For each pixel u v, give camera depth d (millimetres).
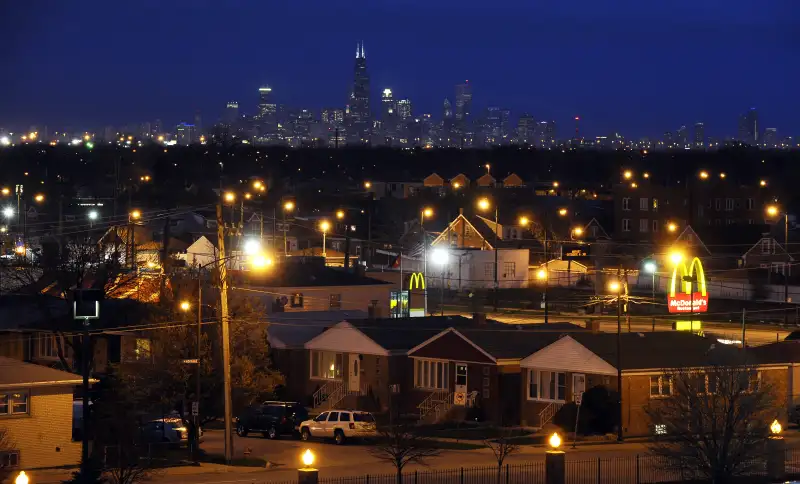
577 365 98062
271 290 135875
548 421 98500
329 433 95875
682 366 79438
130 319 115438
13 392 82562
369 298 144500
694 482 67875
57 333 112500
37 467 82688
